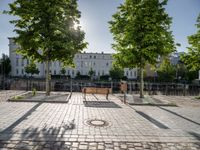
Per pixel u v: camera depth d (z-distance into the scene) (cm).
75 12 1720
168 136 728
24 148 572
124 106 1316
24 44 1616
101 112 1091
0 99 1448
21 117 920
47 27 1656
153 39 1652
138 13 1669
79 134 709
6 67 7906
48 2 1625
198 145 647
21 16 1622
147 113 1120
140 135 727
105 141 652
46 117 934
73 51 1719
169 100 1750
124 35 1759
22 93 1842
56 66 8950
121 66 1848
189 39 2083
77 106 1241
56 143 618
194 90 2786
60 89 2520
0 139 634
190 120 990
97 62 9681
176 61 8594
